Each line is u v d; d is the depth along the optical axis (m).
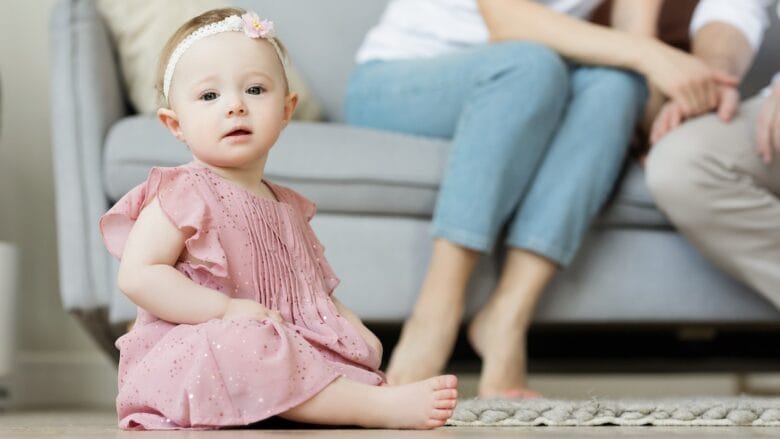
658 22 2.70
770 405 1.44
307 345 1.21
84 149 2.10
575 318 2.15
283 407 1.17
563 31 2.15
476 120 2.00
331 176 2.04
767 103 2.08
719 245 2.12
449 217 1.95
